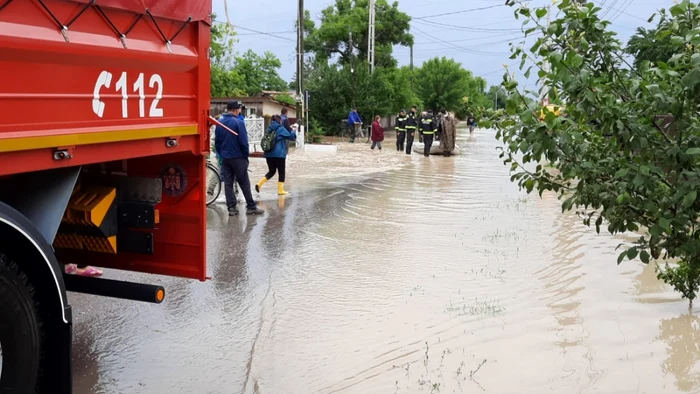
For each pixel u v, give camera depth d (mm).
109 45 3461
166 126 4027
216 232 9203
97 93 3422
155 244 4625
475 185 14930
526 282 6695
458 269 7242
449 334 5219
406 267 7328
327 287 6551
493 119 3414
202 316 5664
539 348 4898
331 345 5004
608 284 6574
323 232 9289
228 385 4324
